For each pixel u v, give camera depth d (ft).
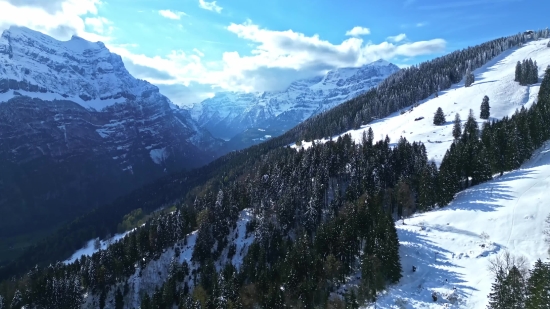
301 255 326.24
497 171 404.77
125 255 437.58
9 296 422.82
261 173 593.42
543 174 343.46
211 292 343.26
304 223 426.10
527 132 410.52
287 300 304.50
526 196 313.73
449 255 276.41
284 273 325.21
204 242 424.05
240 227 464.24
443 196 364.38
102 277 409.08
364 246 332.19
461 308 221.87
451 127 633.61
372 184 444.96
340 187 516.32
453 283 246.68
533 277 191.72
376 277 267.80
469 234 292.20
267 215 438.81
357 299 268.82
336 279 315.37
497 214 302.66
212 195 530.68
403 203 403.54
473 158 399.65
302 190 477.77
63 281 390.21
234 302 306.76
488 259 256.52
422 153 514.27
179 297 369.50
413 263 279.90
